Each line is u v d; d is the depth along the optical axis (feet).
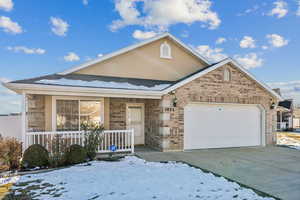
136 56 40.32
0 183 18.13
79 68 37.04
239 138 37.73
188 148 34.04
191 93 34.14
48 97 31.50
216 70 35.78
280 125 86.48
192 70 43.78
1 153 22.21
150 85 34.94
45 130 31.09
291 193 15.97
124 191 16.17
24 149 25.49
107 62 38.73
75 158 24.85
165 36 41.73
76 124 32.96
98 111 34.53
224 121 36.83
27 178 19.40
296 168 23.24
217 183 17.98
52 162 23.63
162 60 41.93
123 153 31.24
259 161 26.43
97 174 20.44
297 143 45.06
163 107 32.58
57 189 16.69
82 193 15.84
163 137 32.45
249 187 17.13
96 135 28.27
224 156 29.35
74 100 33.09
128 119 39.47
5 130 40.45
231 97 36.68
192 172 21.25
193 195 15.39
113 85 31.19
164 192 15.93
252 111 39.06
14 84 24.79
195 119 34.83
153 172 21.18
